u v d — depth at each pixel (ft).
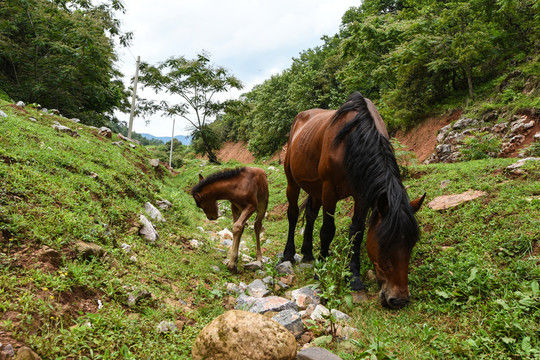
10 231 10.43
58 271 9.62
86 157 22.27
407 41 53.72
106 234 13.10
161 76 86.84
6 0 53.52
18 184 13.06
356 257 13.78
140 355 7.86
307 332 10.67
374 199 11.58
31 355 6.45
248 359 7.36
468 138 31.07
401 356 9.13
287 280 15.60
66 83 56.34
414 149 51.78
